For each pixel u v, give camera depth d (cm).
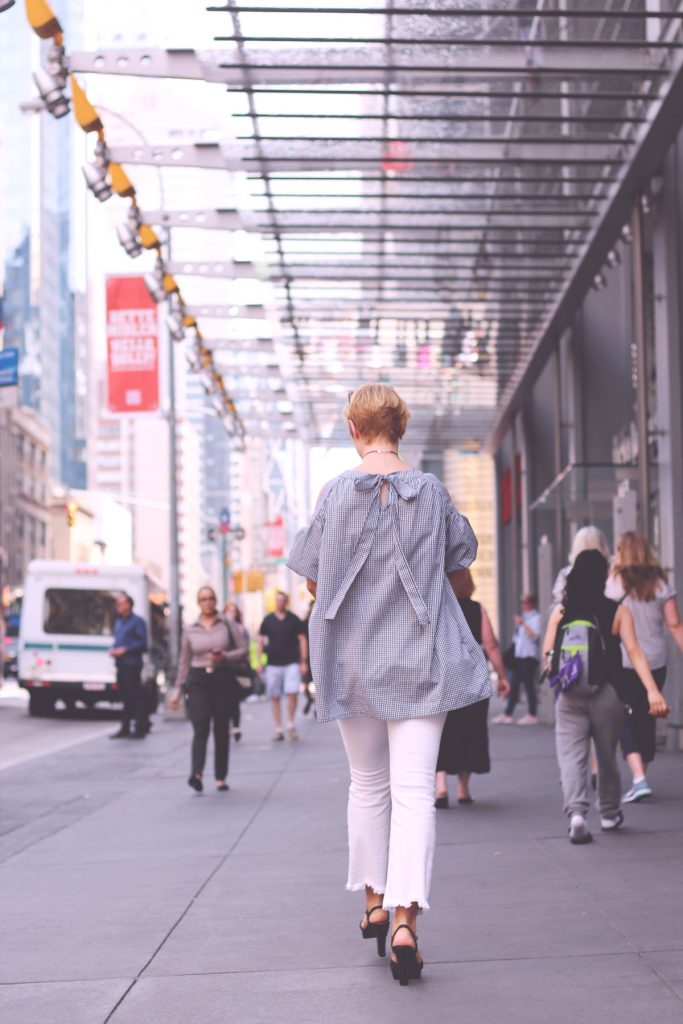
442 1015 483
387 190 1838
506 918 653
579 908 671
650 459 1730
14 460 10706
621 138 1642
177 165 1711
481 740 1165
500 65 1450
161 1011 508
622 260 2119
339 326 2495
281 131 1631
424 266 2111
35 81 1493
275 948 610
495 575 3738
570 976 531
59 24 1440
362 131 1652
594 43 1385
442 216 1959
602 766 929
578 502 2020
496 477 3744
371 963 571
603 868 792
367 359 2736
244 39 1398
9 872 881
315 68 1458
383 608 534
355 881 571
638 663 906
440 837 957
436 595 535
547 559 2411
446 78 1490
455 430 3541
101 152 1653
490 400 3128
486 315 2423
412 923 530
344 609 538
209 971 570
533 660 2417
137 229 1922
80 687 3216
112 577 3256
